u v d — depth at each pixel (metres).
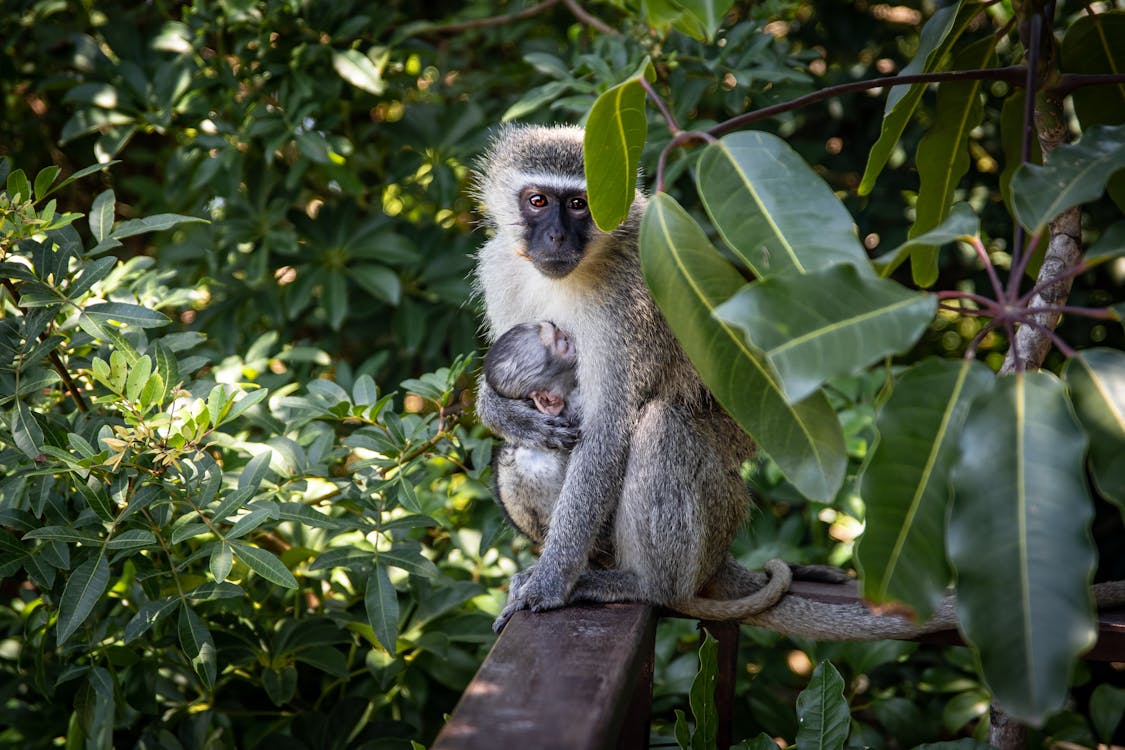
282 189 6.95
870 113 7.26
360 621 4.96
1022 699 2.32
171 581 4.49
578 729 2.83
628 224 4.78
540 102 5.53
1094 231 6.84
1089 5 3.84
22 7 6.61
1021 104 4.02
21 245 4.19
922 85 3.78
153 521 4.12
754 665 6.07
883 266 2.86
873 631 4.25
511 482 5.02
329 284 6.47
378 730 5.00
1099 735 4.99
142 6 7.21
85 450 3.89
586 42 6.71
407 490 4.34
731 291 2.89
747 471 5.20
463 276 6.81
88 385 4.80
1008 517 2.41
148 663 4.73
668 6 3.24
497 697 3.06
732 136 2.97
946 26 3.64
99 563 3.88
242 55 6.22
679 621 5.74
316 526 4.24
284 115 6.21
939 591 2.60
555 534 4.47
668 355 4.75
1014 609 2.36
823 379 2.36
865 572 2.62
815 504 5.69
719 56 5.69
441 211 7.48
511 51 7.79
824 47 7.38
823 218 2.80
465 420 6.44
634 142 3.35
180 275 6.96
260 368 5.57
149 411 4.12
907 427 2.65
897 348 2.40
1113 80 3.53
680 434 4.55
